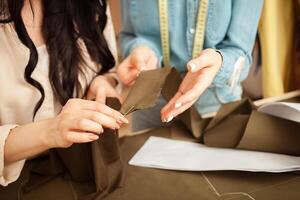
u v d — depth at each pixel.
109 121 0.46
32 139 0.48
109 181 0.54
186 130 0.69
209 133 0.63
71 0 0.68
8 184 0.56
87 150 0.56
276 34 0.83
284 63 0.90
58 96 0.69
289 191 0.50
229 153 0.59
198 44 0.75
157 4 0.76
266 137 0.57
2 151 0.48
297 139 0.55
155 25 0.79
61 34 0.68
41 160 0.61
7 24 0.62
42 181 0.57
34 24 0.67
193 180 0.54
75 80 0.70
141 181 0.55
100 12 0.73
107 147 0.56
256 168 0.52
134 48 0.77
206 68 0.59
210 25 0.73
